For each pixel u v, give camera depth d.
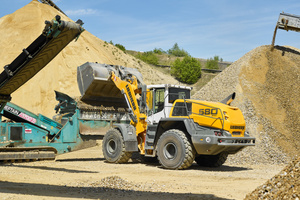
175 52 93.25
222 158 12.47
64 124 14.60
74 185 7.96
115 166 12.25
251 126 17.58
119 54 52.44
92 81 13.88
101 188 7.48
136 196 6.75
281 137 16.64
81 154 17.25
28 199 6.25
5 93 9.44
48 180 8.69
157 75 57.31
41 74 34.62
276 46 26.92
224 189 7.88
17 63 8.32
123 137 13.02
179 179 9.34
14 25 40.94
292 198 5.19
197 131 11.41
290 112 19.62
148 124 12.84
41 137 13.72
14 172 10.01
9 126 13.13
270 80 22.67
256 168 12.36
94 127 14.73
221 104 11.72
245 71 23.44
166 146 11.74
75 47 39.41
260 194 5.80
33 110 32.25
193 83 68.19
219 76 25.34
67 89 35.00
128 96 13.62
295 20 25.16
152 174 10.26
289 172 5.82
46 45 8.09
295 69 23.86
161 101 12.66
